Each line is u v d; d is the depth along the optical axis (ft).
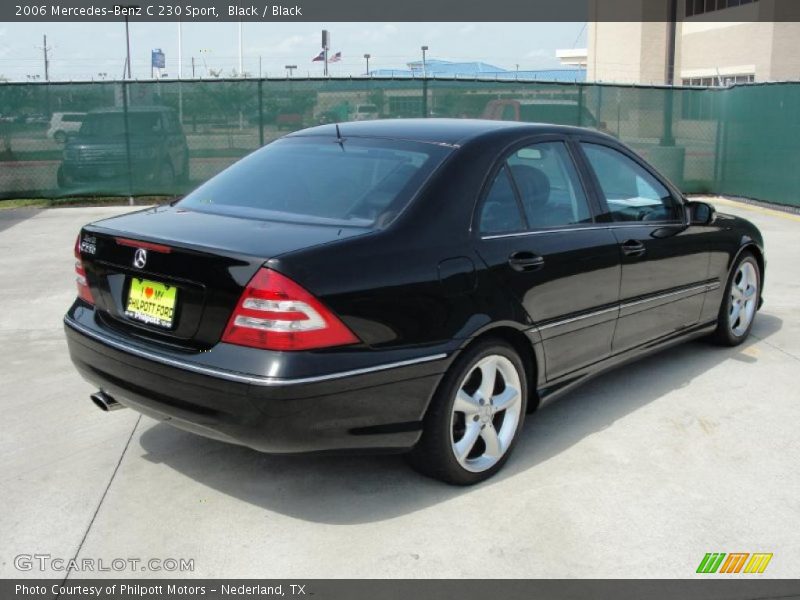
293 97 46.21
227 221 12.04
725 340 19.11
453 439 12.07
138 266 11.34
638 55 108.06
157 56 95.25
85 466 13.00
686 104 48.52
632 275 15.06
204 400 10.54
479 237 12.30
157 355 10.98
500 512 11.69
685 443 14.07
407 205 11.85
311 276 10.36
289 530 11.18
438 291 11.49
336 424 10.60
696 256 17.03
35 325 21.03
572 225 14.07
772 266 28.84
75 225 38.37
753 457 13.57
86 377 12.46
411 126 14.23
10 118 44.65
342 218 11.89
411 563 10.44
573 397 16.16
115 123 45.55
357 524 11.33
